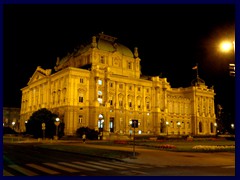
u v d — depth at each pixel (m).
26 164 24.52
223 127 143.12
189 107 126.81
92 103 93.31
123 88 102.69
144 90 108.81
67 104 89.81
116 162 26.67
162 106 113.00
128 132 100.06
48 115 83.62
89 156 32.38
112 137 85.31
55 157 30.91
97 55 101.19
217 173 19.91
